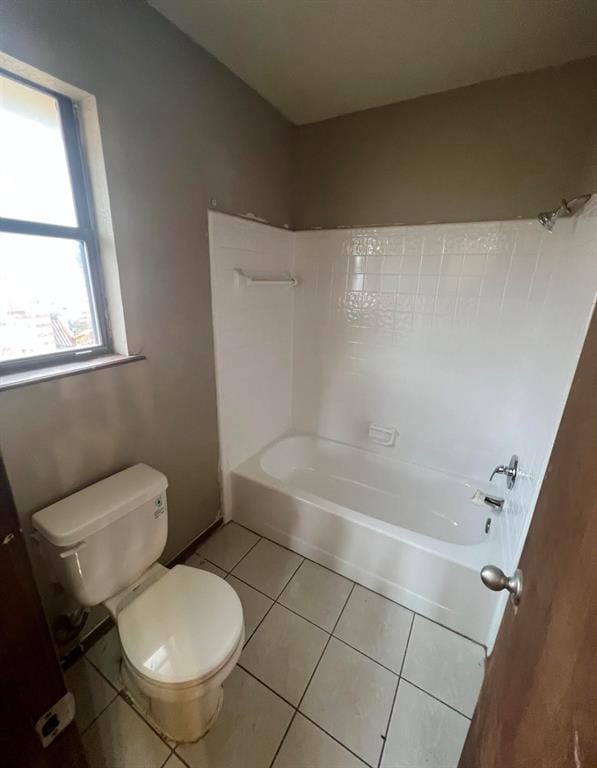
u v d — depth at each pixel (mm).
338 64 1481
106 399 1266
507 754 524
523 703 512
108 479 1277
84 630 1346
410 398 2105
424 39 1327
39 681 623
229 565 1766
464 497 1970
